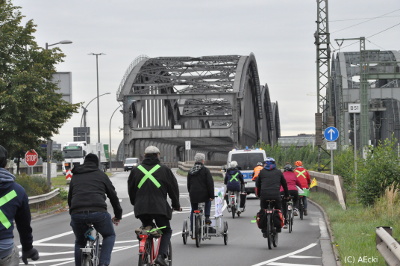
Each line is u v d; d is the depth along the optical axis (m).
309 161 92.62
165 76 143.75
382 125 178.12
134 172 14.05
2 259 8.66
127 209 40.62
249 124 161.75
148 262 13.48
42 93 45.19
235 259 18.80
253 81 163.38
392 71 94.12
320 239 23.11
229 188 33.78
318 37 79.81
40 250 22.11
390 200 27.83
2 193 8.73
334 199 40.31
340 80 145.12
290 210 25.97
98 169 13.13
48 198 44.78
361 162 35.84
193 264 17.84
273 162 21.73
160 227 13.92
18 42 45.06
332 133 43.75
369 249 17.80
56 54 46.66
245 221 31.95
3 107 43.53
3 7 45.50
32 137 45.19
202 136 132.88
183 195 55.03
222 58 147.88
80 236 13.08
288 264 17.67
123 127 134.75
